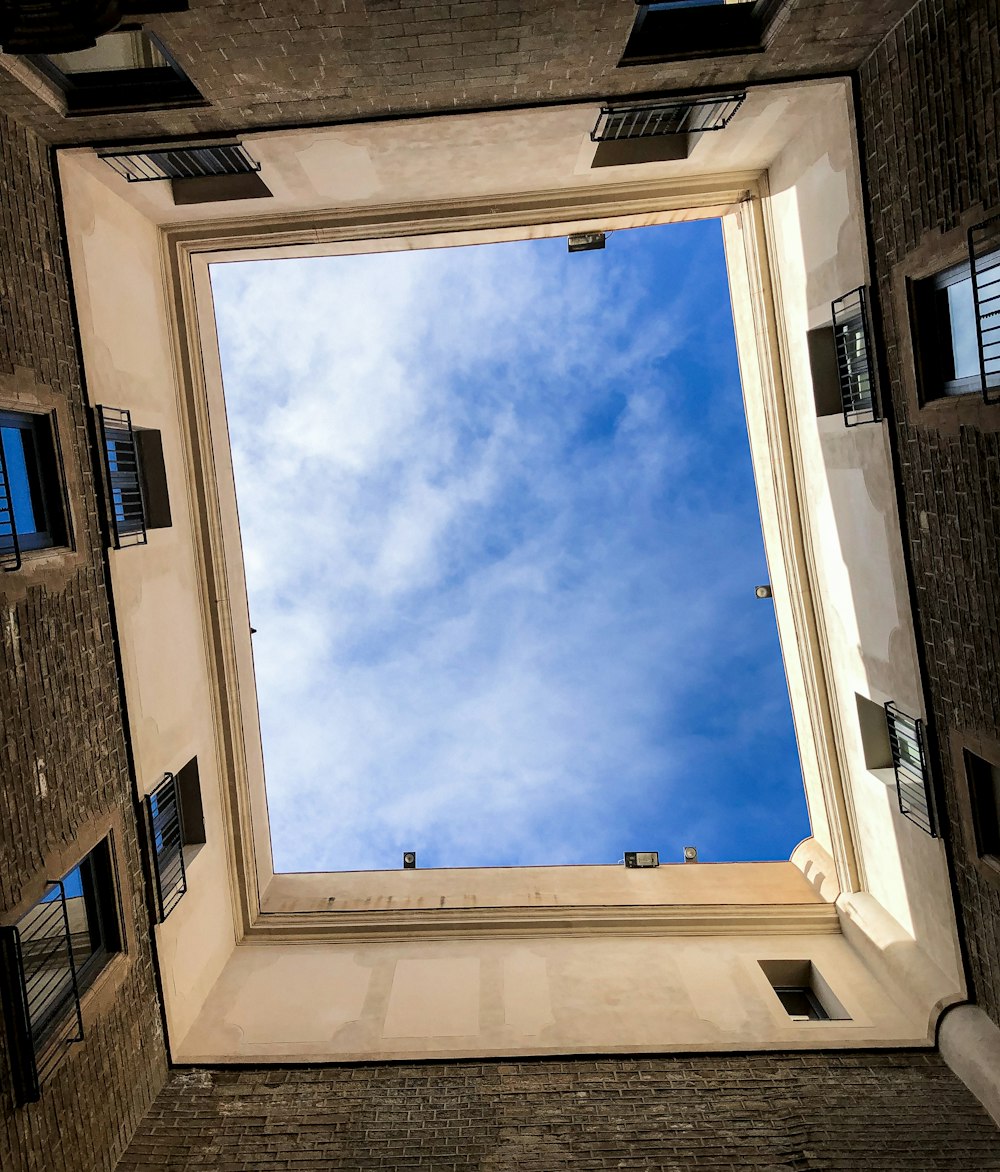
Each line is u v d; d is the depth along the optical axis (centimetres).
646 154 860
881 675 805
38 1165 537
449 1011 816
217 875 916
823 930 927
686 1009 801
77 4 500
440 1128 667
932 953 778
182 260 916
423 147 787
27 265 636
